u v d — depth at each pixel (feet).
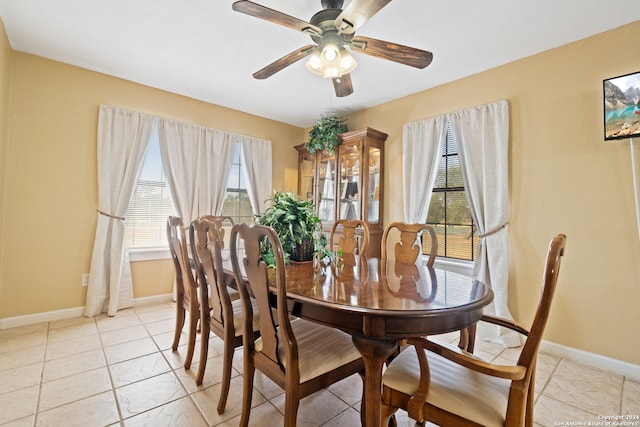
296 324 5.29
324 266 6.30
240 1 4.72
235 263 4.46
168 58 8.48
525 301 7.88
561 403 5.43
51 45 7.89
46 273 8.61
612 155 6.70
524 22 6.61
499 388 3.51
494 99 8.57
